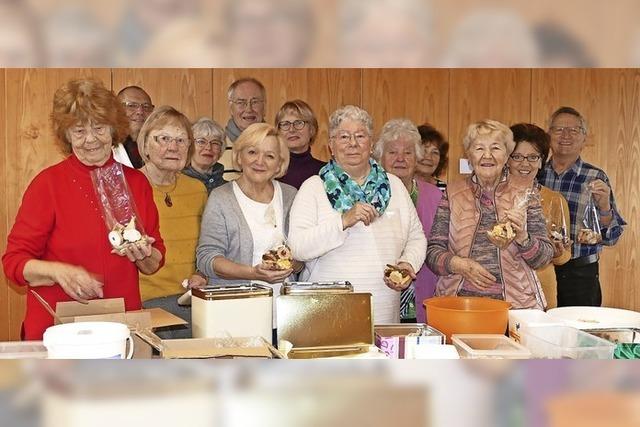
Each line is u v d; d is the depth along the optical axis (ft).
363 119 5.95
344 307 3.76
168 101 9.25
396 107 9.93
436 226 6.54
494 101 10.07
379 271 5.80
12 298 9.52
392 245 5.90
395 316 5.89
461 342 3.43
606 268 10.42
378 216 5.85
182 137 7.09
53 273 4.25
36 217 4.59
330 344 3.69
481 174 6.39
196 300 3.90
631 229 10.36
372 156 8.22
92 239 4.70
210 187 8.80
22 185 9.36
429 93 9.97
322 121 9.76
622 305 10.44
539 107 10.12
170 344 3.34
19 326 9.55
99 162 4.82
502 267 6.16
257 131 6.08
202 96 9.36
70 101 4.57
